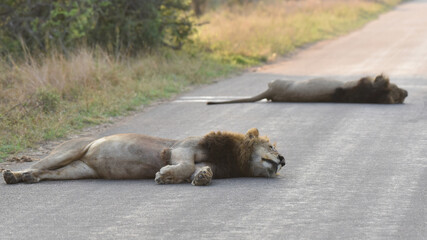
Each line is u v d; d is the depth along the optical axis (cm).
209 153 931
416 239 674
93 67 1955
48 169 955
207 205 811
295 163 1062
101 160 938
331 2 5719
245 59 2848
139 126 1478
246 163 934
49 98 1603
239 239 680
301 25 4144
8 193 894
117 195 866
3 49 2208
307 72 2491
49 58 2045
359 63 2733
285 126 1409
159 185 909
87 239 690
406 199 830
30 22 2302
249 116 1551
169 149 927
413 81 2134
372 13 5644
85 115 1590
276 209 791
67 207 816
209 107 1719
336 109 1614
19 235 711
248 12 4475
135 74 2138
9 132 1360
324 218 751
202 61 2572
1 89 1677
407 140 1232
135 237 693
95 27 2423
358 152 1138
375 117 1489
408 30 4269
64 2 2345
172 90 2027
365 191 875
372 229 707
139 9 2491
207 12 4512
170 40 2777
